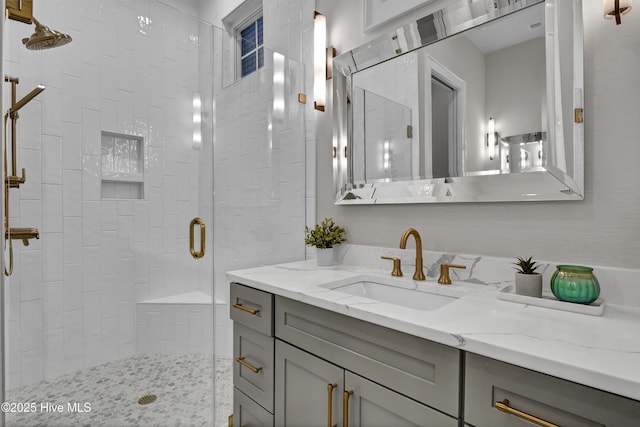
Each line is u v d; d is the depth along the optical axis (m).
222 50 2.30
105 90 1.98
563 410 0.64
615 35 1.03
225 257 2.23
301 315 1.21
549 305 0.98
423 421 0.85
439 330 0.80
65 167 1.82
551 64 1.12
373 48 1.65
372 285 1.50
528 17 1.19
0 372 0.64
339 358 1.07
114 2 2.03
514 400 0.70
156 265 2.13
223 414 1.82
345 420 1.02
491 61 1.28
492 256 1.29
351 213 1.82
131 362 1.99
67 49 1.85
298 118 2.09
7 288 1.61
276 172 2.16
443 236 1.44
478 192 1.30
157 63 2.17
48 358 1.72
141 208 2.09
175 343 2.13
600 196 1.05
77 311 1.84
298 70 2.12
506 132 1.24
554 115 1.12
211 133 2.25
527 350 0.68
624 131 1.01
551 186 1.13
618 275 1.00
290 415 1.26
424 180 1.47
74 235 1.84
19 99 1.65
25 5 1.15
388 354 0.93
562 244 1.13
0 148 0.62
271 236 2.18
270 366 1.34
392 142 1.59
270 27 2.41
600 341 0.73
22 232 1.66
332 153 1.90
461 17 1.34
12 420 1.57
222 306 2.26
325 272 1.58
